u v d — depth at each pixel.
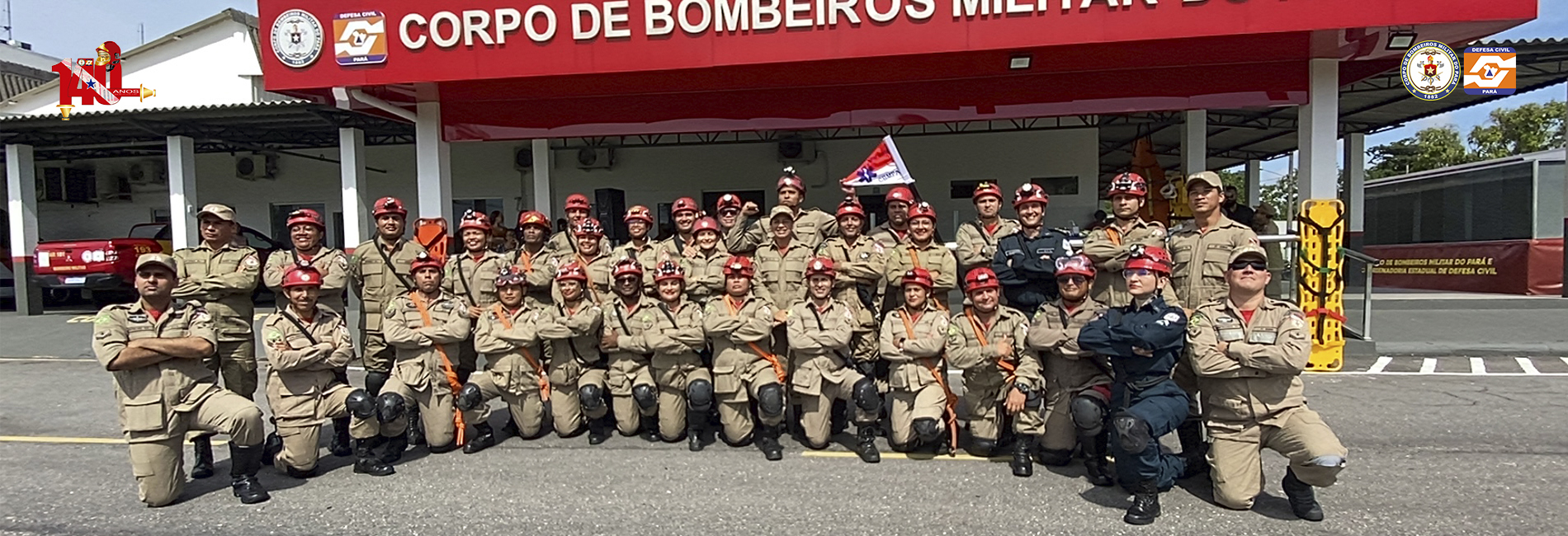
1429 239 13.57
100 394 7.21
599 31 7.36
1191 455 4.51
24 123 11.80
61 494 4.54
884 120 8.41
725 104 8.57
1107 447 4.63
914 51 7.09
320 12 7.51
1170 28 6.77
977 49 7.00
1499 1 6.36
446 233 8.70
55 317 12.48
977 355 4.68
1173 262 5.55
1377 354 8.06
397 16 7.47
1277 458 4.82
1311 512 3.86
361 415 4.62
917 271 4.94
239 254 5.54
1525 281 11.30
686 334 5.21
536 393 5.46
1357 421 5.58
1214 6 6.70
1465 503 4.04
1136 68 8.01
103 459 5.23
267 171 16.44
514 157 15.97
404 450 5.26
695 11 7.26
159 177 16.84
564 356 5.49
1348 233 15.50
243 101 14.17
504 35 7.43
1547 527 3.73
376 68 7.53
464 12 7.41
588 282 6.46
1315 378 7.06
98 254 11.85
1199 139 11.31
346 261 6.06
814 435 5.19
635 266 5.39
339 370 4.99
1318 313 7.34
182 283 5.34
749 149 15.56
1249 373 3.83
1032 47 6.97
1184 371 4.47
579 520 4.08
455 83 7.77
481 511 4.21
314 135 13.25
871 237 6.26
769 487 4.53
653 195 15.88
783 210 6.18
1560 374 7.04
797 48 7.21
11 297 14.16
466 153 16.12
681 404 5.41
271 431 5.90
